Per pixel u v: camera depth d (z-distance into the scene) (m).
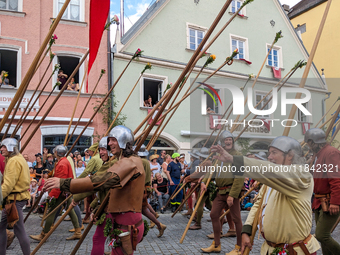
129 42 13.03
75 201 3.54
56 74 11.65
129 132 2.71
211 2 15.52
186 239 5.44
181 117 13.60
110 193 2.71
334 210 3.07
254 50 16.55
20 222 3.89
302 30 22.11
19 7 11.73
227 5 2.10
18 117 10.92
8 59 11.71
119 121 12.12
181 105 13.63
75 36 12.28
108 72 12.36
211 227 6.55
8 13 11.48
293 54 17.77
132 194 2.62
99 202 3.91
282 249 2.19
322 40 20.62
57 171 5.09
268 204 2.34
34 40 11.72
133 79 12.91
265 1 17.28
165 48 13.88
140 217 2.68
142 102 12.94
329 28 20.31
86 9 12.51
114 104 12.10
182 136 13.54
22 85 1.89
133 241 2.58
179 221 7.23
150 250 4.72
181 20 14.48
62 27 12.12
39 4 11.90
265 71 16.64
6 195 3.70
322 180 3.29
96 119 11.99
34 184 8.47
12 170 3.80
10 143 3.95
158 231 6.09
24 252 3.87
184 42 14.40
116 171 2.39
